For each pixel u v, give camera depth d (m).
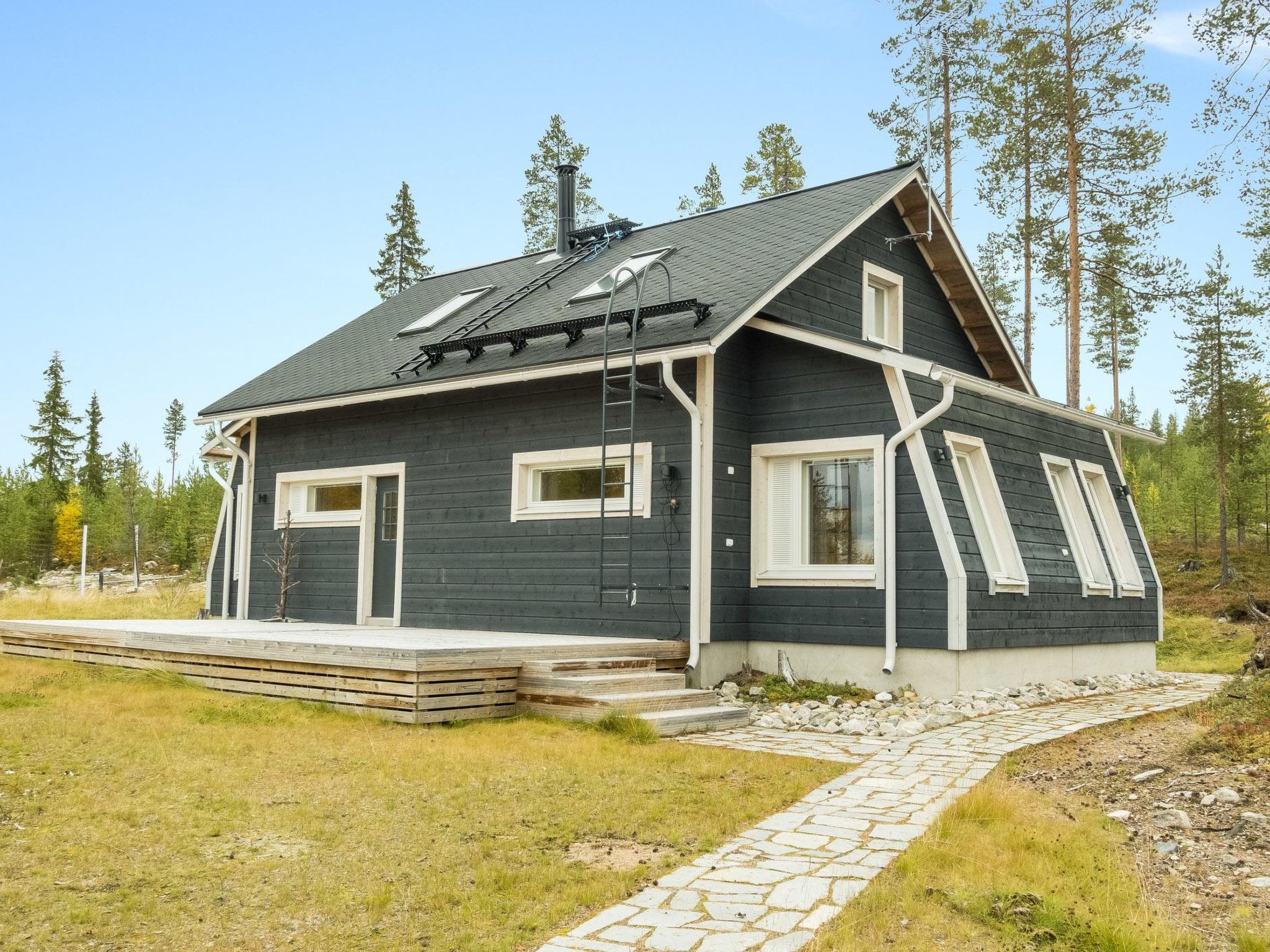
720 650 11.43
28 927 4.34
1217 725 8.34
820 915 4.56
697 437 11.27
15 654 13.16
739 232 14.11
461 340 13.32
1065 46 22.20
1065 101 22.12
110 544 56.69
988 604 11.05
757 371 12.14
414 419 14.35
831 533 11.69
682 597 11.37
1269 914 4.70
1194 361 34.16
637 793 6.66
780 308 12.33
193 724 8.52
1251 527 39.78
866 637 11.04
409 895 4.80
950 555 10.59
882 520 11.05
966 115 24.16
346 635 11.37
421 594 13.94
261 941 4.27
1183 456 56.66
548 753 7.76
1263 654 11.02
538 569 12.73
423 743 8.05
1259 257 28.22
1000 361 16.62
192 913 4.54
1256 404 33.06
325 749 7.71
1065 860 5.35
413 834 5.72
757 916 4.55
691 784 6.96
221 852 5.33
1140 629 14.77
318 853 5.37
